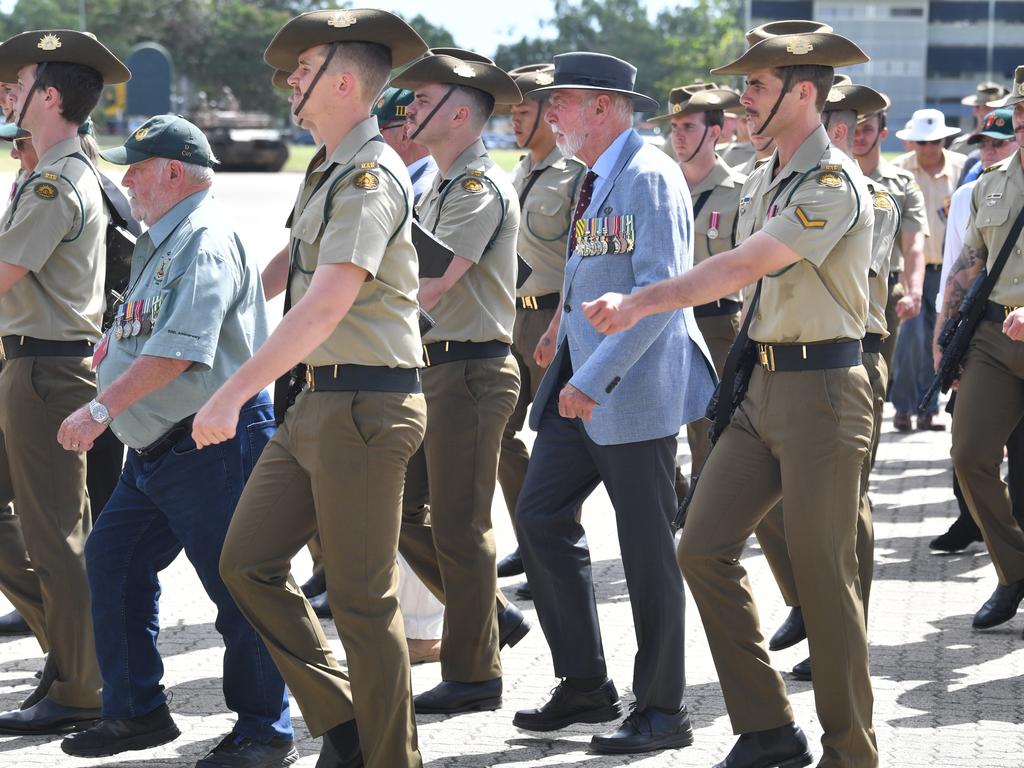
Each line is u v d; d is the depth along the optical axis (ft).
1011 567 65.21
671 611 50.62
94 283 54.24
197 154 48.37
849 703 45.73
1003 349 65.21
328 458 42.80
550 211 72.74
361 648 43.70
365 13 42.50
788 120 45.27
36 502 53.57
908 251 90.02
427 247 48.55
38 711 53.16
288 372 44.55
